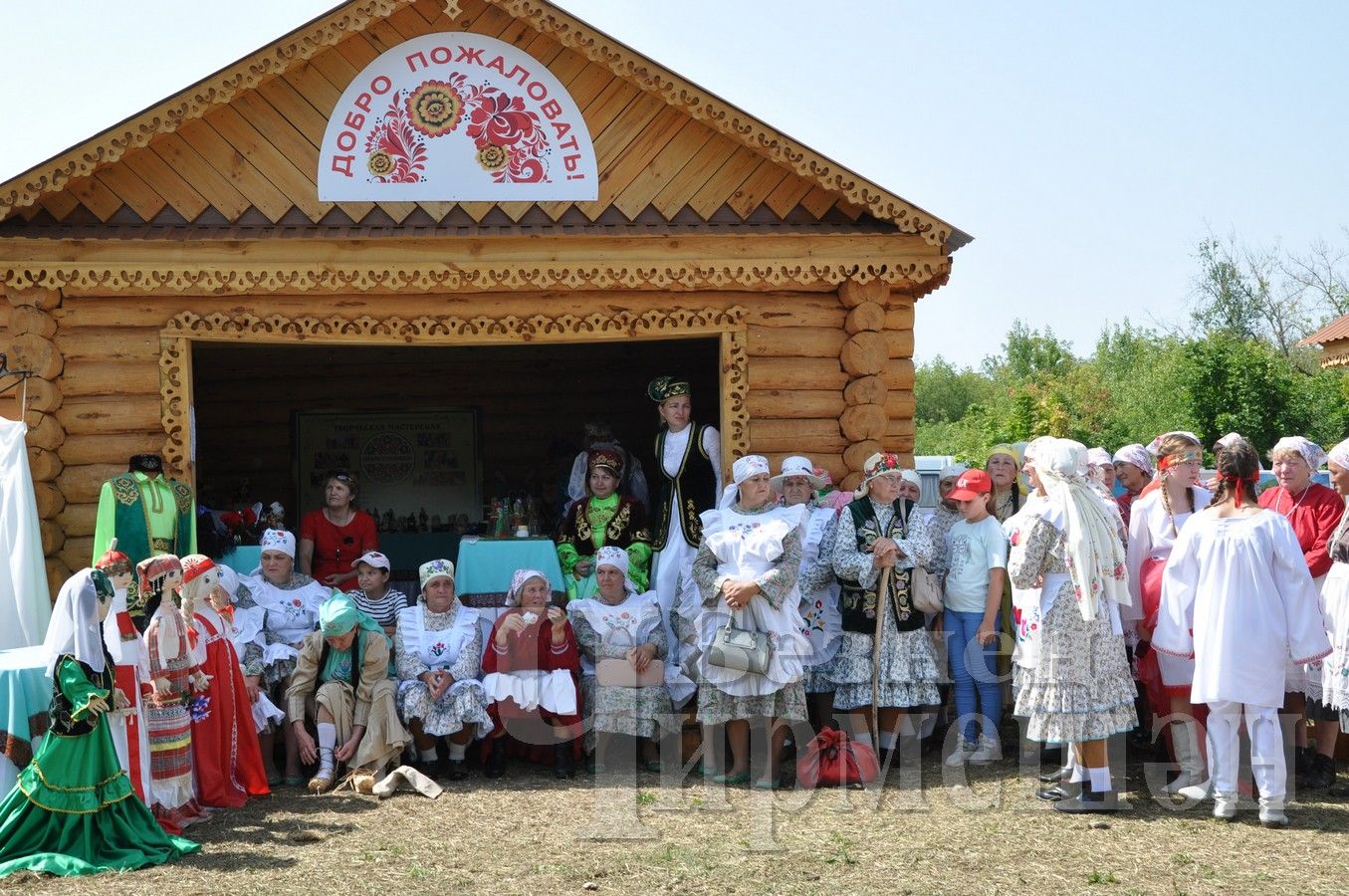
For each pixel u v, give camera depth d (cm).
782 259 920
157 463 864
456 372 1443
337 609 767
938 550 821
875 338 938
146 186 902
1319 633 670
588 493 964
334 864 616
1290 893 570
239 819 698
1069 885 584
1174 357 3341
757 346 942
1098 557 688
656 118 936
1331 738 740
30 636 828
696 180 941
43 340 876
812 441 948
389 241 888
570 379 1447
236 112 907
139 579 768
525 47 923
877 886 585
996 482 864
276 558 840
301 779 782
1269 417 2627
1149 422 3278
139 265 873
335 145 912
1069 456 686
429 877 597
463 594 881
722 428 941
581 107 928
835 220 952
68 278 868
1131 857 622
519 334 927
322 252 887
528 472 1444
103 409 896
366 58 914
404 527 1413
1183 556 701
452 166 920
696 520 920
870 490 811
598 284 909
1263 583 673
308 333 912
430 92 919
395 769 777
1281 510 777
